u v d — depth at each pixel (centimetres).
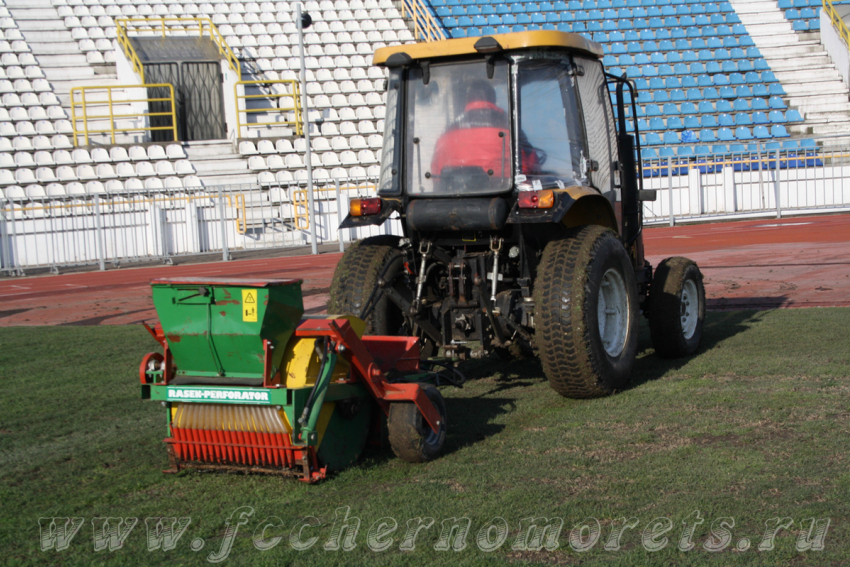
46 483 380
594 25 2795
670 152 2333
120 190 1902
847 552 274
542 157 495
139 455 422
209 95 2280
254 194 2002
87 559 294
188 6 2564
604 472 357
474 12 2856
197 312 358
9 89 2214
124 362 694
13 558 297
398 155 510
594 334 467
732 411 441
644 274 612
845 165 2186
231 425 362
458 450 402
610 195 560
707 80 2575
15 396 566
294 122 2227
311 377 364
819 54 2677
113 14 2492
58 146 2108
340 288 493
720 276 1066
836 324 682
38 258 1830
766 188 2183
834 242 1385
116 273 1669
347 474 373
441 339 512
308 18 1831
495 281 479
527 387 540
